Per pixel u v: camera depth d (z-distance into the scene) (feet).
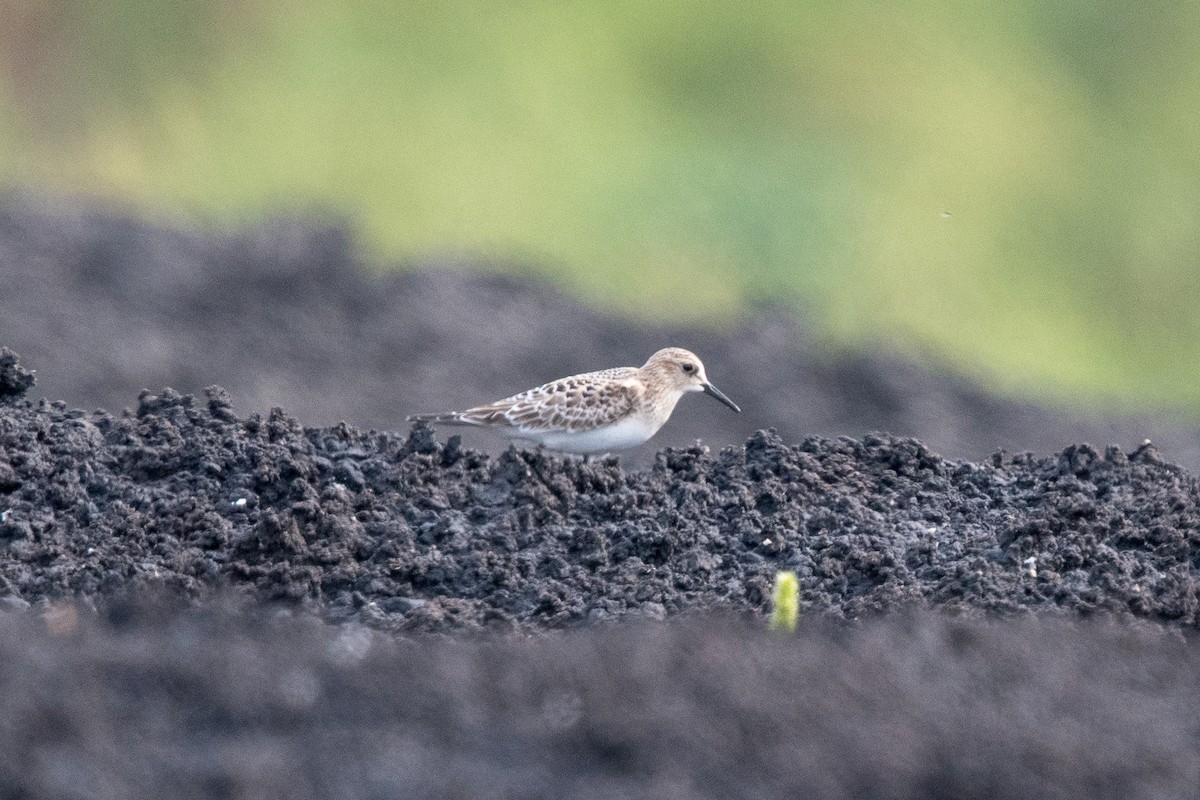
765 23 106.22
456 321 65.10
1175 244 98.84
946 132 101.19
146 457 32.60
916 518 32.89
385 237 76.13
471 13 101.91
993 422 66.33
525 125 94.27
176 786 19.52
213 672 22.03
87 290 61.82
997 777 20.63
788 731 21.42
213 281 64.64
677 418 60.49
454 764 20.40
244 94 93.30
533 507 32.04
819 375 66.85
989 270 90.94
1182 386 89.56
